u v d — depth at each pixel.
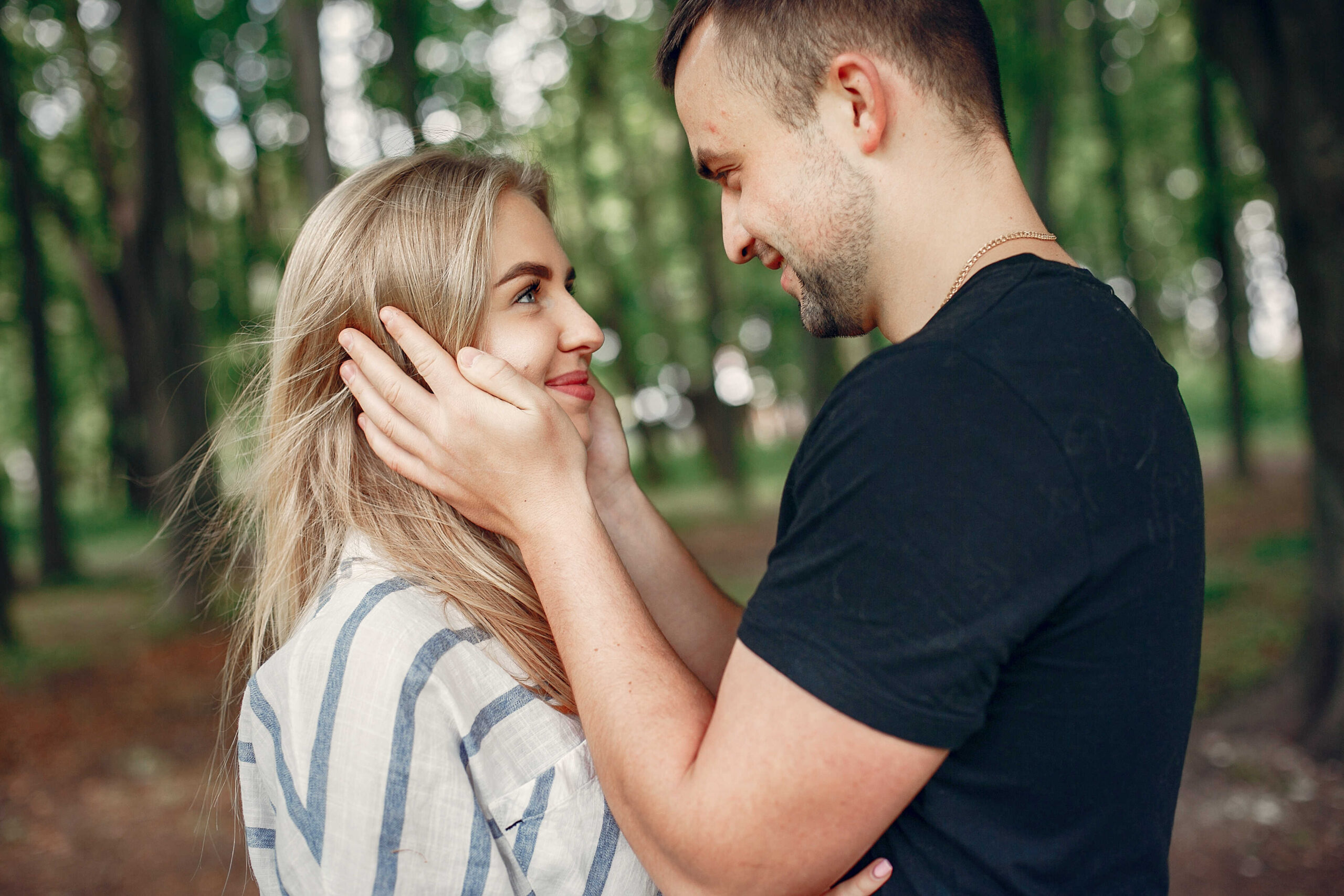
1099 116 14.30
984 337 0.89
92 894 4.10
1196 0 4.52
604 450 1.64
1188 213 17.08
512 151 1.60
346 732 1.07
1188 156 15.60
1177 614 0.95
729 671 0.91
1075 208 17.19
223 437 1.65
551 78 11.07
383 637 1.11
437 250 1.31
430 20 9.01
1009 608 0.82
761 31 1.07
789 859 0.86
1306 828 3.89
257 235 12.46
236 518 1.62
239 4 9.97
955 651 0.81
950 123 1.06
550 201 1.56
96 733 6.22
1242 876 3.66
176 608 8.75
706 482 20.58
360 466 1.34
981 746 0.92
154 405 9.28
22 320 13.80
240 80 10.74
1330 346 4.32
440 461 1.18
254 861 1.20
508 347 1.35
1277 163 4.33
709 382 16.70
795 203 1.10
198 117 11.28
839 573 0.85
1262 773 4.34
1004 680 0.89
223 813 4.90
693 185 15.64
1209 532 10.65
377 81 8.12
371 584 1.18
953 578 0.81
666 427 22.52
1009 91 8.10
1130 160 16.23
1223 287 14.41
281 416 1.38
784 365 22.66
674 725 0.95
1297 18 4.09
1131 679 0.91
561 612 1.07
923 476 0.83
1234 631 6.33
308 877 1.08
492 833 1.13
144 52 9.02
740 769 0.86
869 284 1.12
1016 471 0.83
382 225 1.33
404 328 1.22
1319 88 4.09
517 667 1.22
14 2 9.67
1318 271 4.27
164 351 9.30
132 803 5.09
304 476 1.37
